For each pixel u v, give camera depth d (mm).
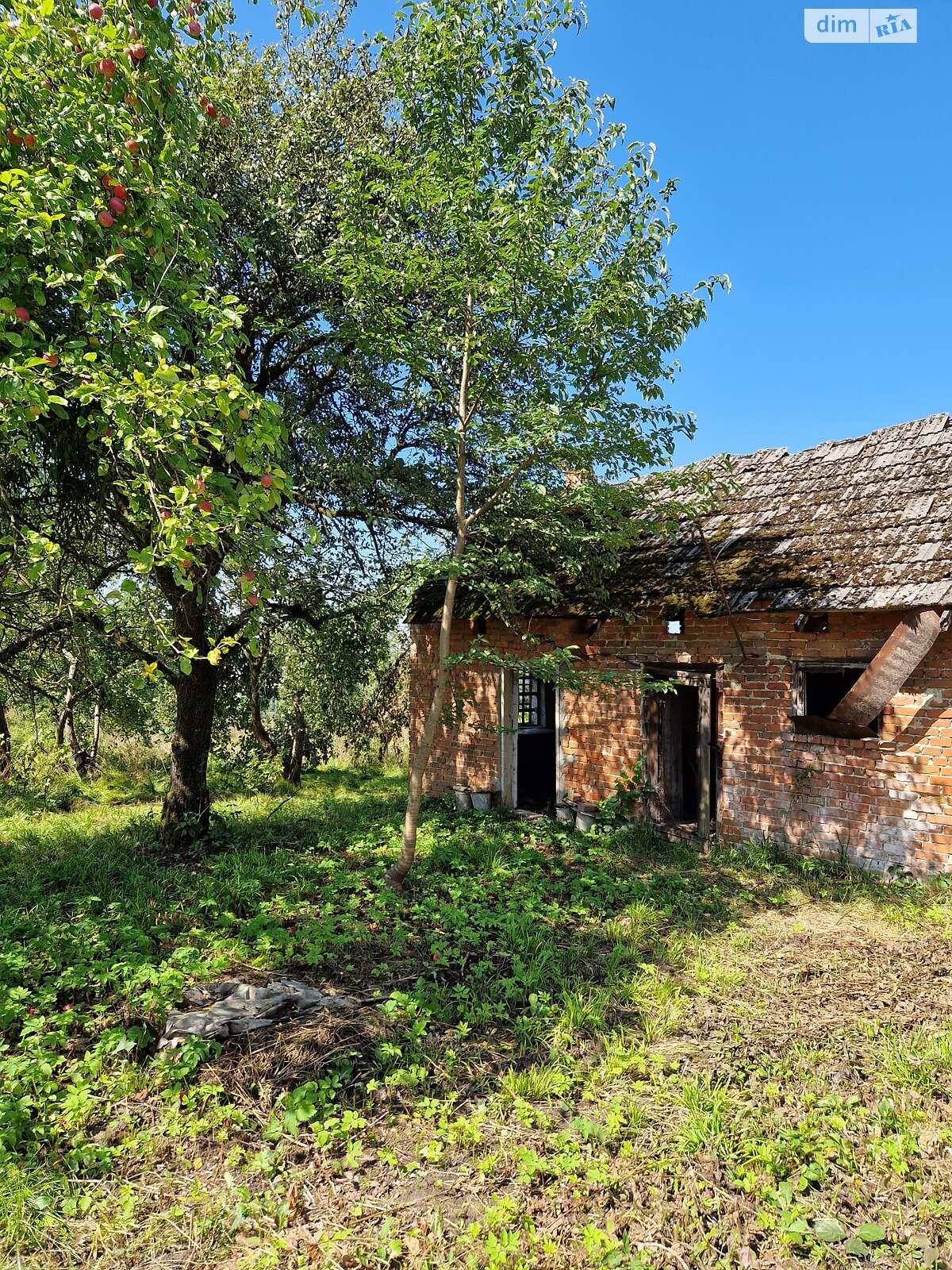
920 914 7109
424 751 8164
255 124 9250
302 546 8438
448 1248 3254
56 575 6637
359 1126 4000
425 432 9828
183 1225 3389
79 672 9695
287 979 5668
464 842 9938
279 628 10969
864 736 8227
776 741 9156
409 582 7859
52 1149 3791
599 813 10945
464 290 7578
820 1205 3498
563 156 7207
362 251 7641
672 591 9969
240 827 11375
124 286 4414
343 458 9242
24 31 4297
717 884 8289
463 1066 4629
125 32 4598
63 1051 4715
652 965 6027
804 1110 4176
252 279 9328
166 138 4984
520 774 15461
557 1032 4953
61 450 6711
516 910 7371
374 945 6461
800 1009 5367
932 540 7848
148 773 16797
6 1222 3312
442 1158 3803
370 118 9680
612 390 8297
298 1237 3324
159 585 8930
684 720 11523
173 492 3975
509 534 8836
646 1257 3193
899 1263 3174
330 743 19125
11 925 6758
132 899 7695
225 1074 4418
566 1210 3477
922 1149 3869
